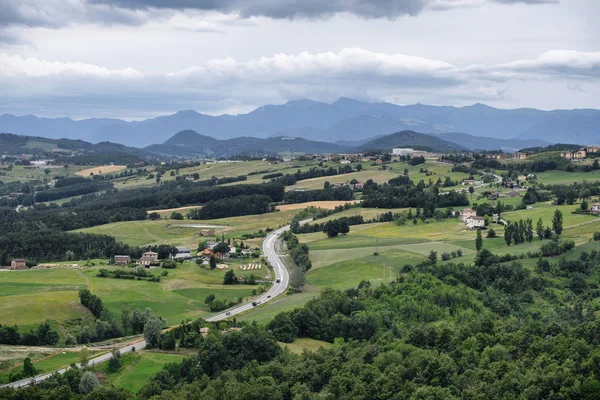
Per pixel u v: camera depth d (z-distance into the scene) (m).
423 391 145.75
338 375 164.12
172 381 172.12
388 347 180.25
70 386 167.75
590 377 138.75
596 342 162.00
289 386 165.88
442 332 180.50
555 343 161.88
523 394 139.12
